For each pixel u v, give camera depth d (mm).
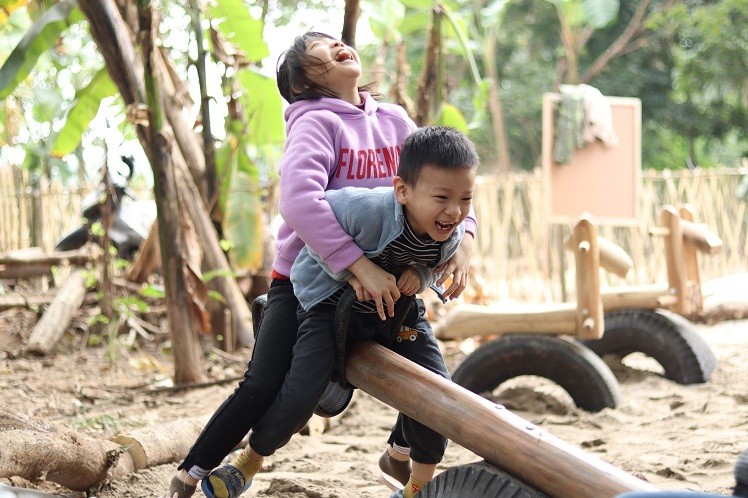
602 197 7719
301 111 2660
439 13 6734
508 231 9961
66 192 10352
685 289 5512
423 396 2379
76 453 3041
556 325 4934
